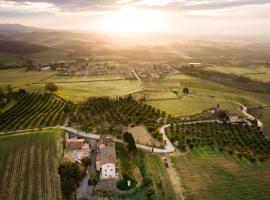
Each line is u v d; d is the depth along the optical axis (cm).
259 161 15675
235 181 13612
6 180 13412
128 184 13125
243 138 18688
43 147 16750
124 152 16350
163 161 15312
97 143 17425
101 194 12556
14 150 16362
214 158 15862
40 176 13725
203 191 12750
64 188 12488
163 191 12656
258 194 12644
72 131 19388
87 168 14762
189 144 17338
